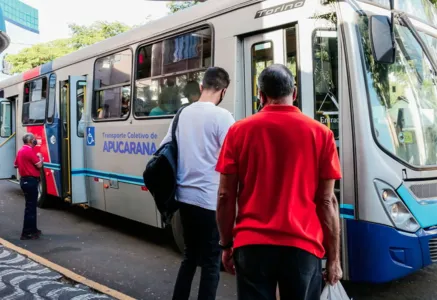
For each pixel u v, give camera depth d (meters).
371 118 3.86
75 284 4.39
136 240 6.68
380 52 3.76
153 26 6.04
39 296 4.04
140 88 6.25
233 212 2.45
